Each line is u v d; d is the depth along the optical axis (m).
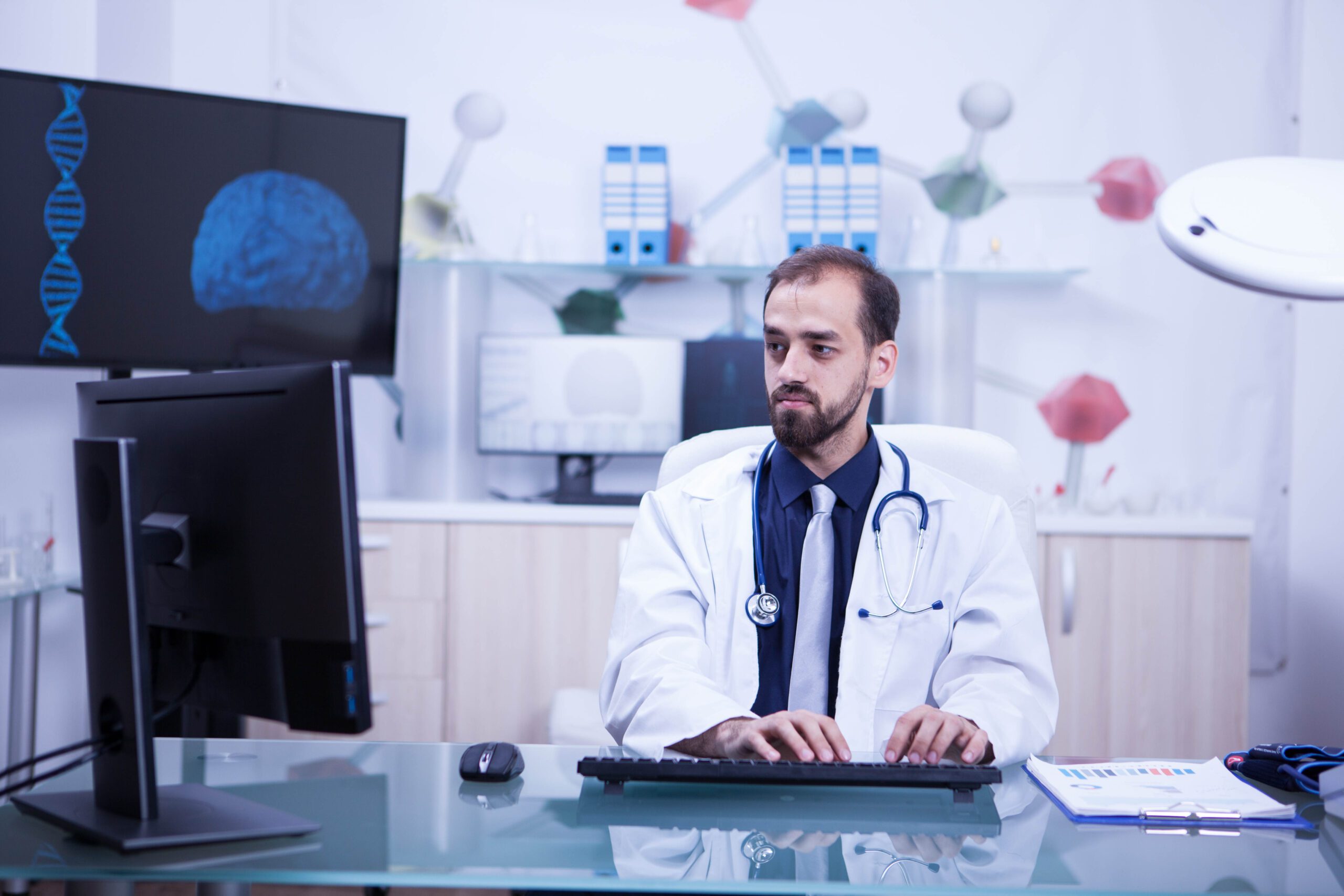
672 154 2.98
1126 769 1.03
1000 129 2.96
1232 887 0.76
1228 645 2.58
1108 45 2.94
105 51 2.43
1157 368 2.95
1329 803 0.93
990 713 1.13
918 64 2.96
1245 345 2.93
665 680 1.17
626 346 2.74
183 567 0.94
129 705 0.84
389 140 2.47
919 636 1.31
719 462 1.47
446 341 2.75
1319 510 2.93
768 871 0.78
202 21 2.90
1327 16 2.90
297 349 2.40
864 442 1.40
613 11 2.97
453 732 2.59
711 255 2.96
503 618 2.60
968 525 1.37
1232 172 1.12
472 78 2.97
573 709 2.35
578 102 2.97
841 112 2.96
